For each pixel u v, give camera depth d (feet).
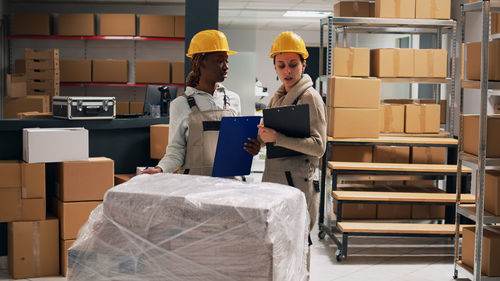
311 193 7.75
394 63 14.96
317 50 45.44
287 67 8.08
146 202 4.15
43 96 23.53
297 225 4.50
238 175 6.50
